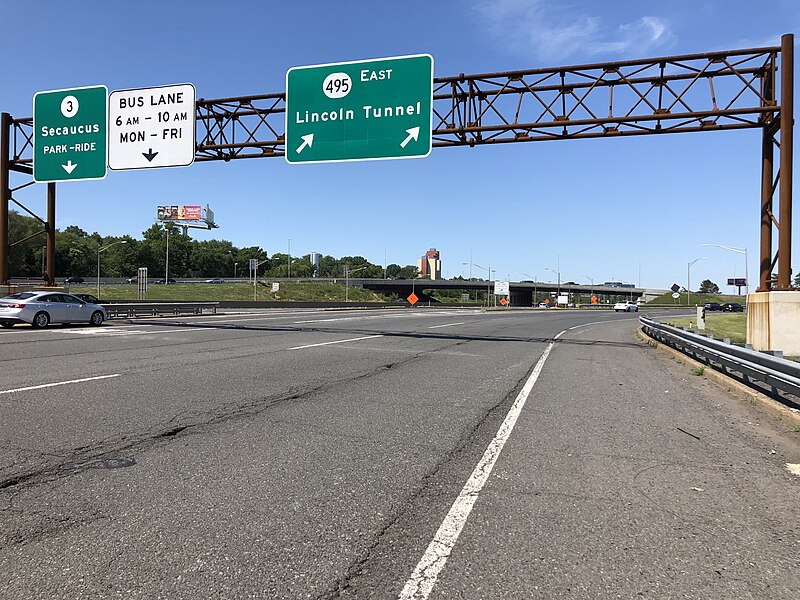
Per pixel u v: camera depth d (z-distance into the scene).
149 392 8.38
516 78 16.47
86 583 3.01
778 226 14.71
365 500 4.28
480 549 3.48
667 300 147.62
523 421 7.14
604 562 3.34
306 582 3.06
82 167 19.25
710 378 11.52
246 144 18.28
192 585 3.01
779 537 3.72
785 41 14.54
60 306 21.84
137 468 4.91
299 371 11.03
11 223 96.50
